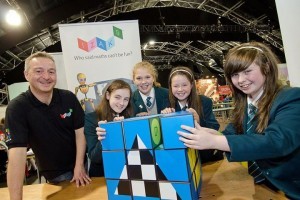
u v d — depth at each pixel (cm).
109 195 82
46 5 511
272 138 70
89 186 122
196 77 1692
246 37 1004
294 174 81
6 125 127
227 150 71
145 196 76
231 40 1009
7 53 735
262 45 89
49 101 142
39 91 136
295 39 169
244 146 69
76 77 243
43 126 139
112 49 247
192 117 69
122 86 128
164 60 1516
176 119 70
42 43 778
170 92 172
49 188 125
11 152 120
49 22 554
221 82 1547
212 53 1328
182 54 1427
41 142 142
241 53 86
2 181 471
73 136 153
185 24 1003
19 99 134
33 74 130
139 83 199
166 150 72
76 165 138
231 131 109
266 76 86
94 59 245
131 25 251
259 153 69
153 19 967
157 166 74
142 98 205
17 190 113
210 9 847
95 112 139
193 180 76
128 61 250
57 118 143
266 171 87
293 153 80
